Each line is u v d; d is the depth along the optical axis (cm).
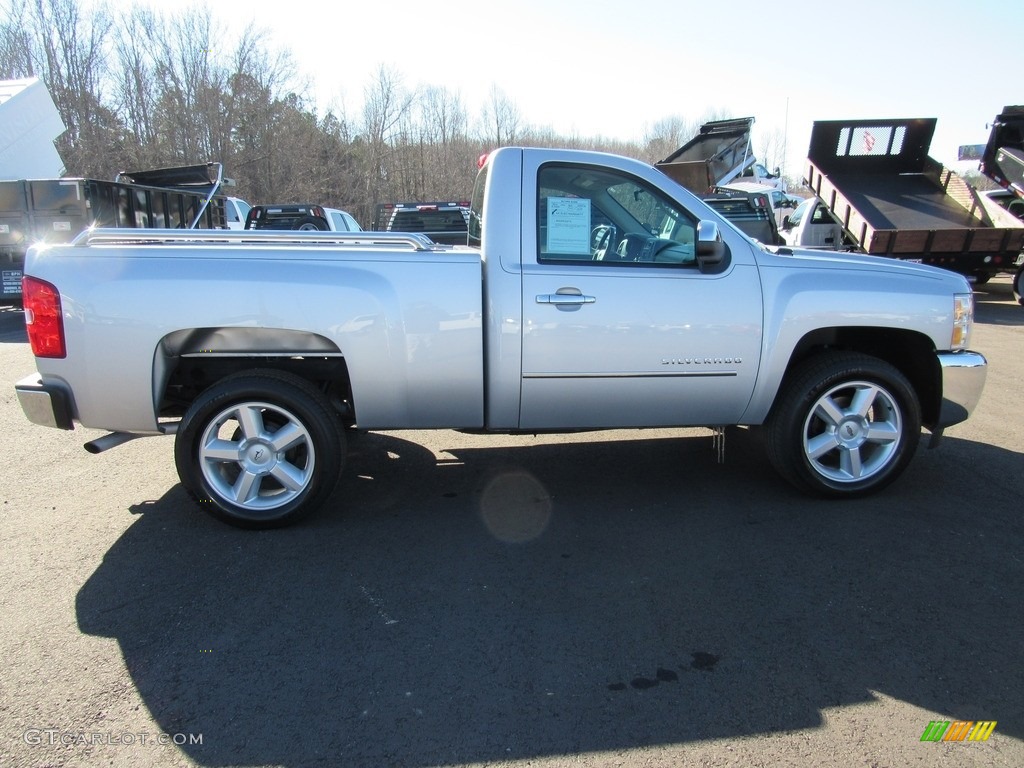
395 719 237
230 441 380
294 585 324
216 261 360
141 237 370
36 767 214
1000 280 1816
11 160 1652
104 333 353
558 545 365
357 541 371
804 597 312
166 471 479
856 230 1230
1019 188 1306
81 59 3117
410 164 4275
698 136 1716
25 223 1166
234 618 297
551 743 225
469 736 229
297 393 371
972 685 253
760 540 368
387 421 386
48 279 352
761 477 461
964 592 315
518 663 267
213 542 369
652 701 245
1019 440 538
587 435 557
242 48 3391
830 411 411
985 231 1138
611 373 385
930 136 1303
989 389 707
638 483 453
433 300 369
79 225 1166
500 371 379
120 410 363
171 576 332
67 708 241
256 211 1744
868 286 403
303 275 362
